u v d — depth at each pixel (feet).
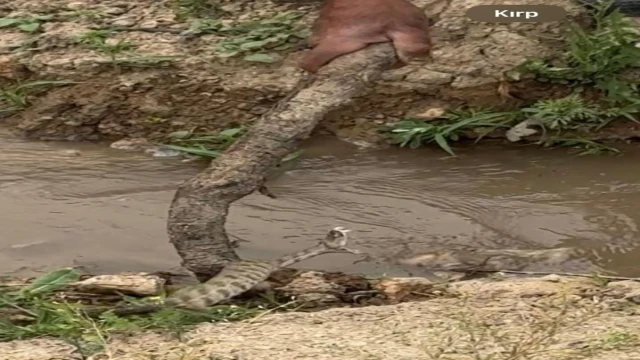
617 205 20.13
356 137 23.22
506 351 12.33
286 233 18.95
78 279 16.29
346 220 19.52
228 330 13.78
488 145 23.03
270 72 23.76
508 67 23.38
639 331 13.10
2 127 24.00
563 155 22.44
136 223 19.29
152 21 25.52
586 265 17.61
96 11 25.95
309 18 25.23
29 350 13.12
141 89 23.80
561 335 12.99
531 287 15.52
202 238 16.19
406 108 23.45
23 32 25.27
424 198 20.57
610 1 24.34
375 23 15.67
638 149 22.56
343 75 15.53
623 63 23.03
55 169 21.90
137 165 22.21
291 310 15.42
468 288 15.65
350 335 13.30
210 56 24.14
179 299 15.23
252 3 26.05
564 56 23.54
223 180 15.99
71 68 24.17
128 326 13.88
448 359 12.10
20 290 15.58
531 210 19.94
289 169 21.91
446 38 24.21
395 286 16.11
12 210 19.84
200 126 23.59
